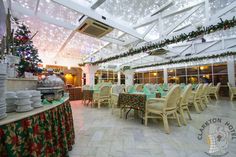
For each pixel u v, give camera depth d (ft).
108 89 17.48
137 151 6.04
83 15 12.10
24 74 6.51
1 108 3.03
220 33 21.39
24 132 3.27
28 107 3.92
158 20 15.70
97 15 12.05
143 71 43.78
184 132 8.26
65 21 14.02
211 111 13.85
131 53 20.22
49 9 12.25
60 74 12.30
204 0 12.69
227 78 26.58
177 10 13.97
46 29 16.44
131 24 16.05
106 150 6.14
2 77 3.12
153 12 14.57
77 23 13.50
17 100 3.81
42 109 4.16
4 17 5.16
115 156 5.64
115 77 46.57
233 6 10.87
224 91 26.96
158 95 10.62
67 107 6.27
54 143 4.50
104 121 10.84
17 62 5.49
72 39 20.26
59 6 11.72
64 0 9.77
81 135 7.91
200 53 25.48
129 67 38.47
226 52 22.04
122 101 11.09
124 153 5.88
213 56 23.49
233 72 25.67
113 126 9.55
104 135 7.91
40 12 12.57
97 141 7.09
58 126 4.94
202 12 15.17
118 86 15.21
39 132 3.73
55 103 5.26
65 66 33.40
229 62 26.08
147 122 10.43
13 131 3.00
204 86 15.89
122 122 10.54
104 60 25.86
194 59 25.98
